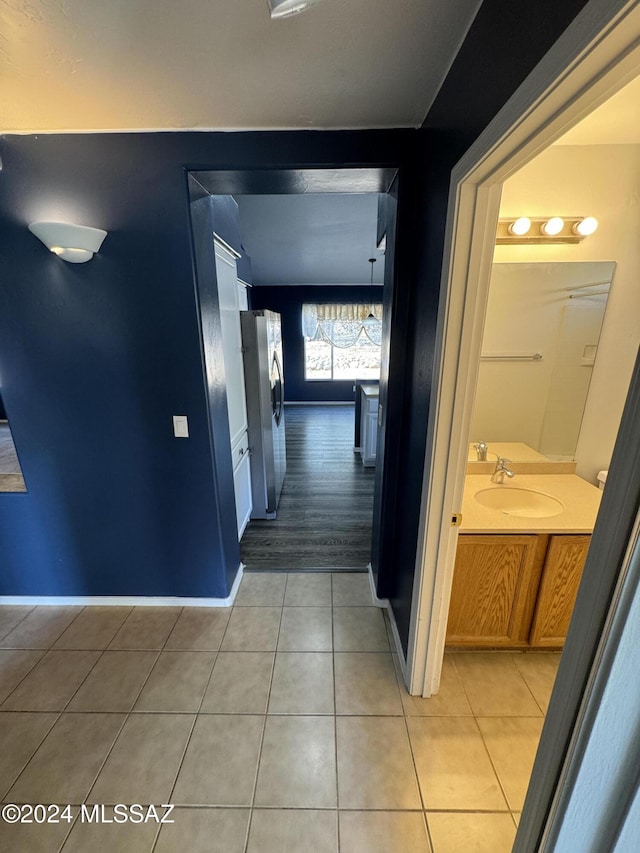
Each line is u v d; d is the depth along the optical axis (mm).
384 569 1974
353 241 4656
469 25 919
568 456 1925
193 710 1480
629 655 493
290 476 4027
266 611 2012
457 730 1411
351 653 1743
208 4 867
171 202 1490
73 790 1233
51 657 1729
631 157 1540
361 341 7547
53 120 1355
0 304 1598
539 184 1577
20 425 1762
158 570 1997
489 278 1062
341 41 983
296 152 1444
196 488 1854
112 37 966
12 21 903
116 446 1796
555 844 621
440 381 1152
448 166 1081
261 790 1225
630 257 1652
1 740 1381
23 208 1501
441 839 1106
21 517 1909
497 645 1690
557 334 1781
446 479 1250
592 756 553
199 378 1690
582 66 515
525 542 1515
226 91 1192
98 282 1575
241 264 2971
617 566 477
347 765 1293
